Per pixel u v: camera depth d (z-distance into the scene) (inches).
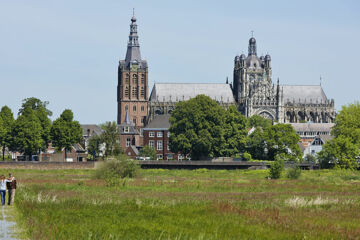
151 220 3006.9
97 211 3299.7
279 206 3715.6
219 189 5182.1
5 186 3312.0
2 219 2785.4
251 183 5979.3
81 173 7544.3
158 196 4352.9
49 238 2388.0
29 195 3969.0
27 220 2753.4
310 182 6250.0
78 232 2566.4
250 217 3122.5
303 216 3211.1
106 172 6097.4
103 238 2482.8
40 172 7701.8
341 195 4655.5
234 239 2513.5
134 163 6530.5
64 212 3213.6
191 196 4382.4
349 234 2669.8
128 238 2491.4
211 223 2923.2
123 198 4099.4
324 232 2704.2
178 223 2920.8
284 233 2667.3
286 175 7145.7
